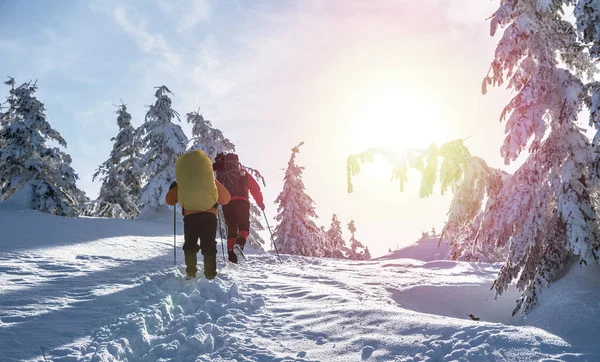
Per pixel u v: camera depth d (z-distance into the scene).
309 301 4.83
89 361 3.05
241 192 7.84
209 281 5.41
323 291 5.28
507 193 5.51
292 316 4.28
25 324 3.62
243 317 4.28
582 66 5.99
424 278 7.25
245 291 5.36
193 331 3.83
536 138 5.53
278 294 5.25
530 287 5.06
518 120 5.59
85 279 5.30
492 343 3.11
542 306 4.71
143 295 4.77
